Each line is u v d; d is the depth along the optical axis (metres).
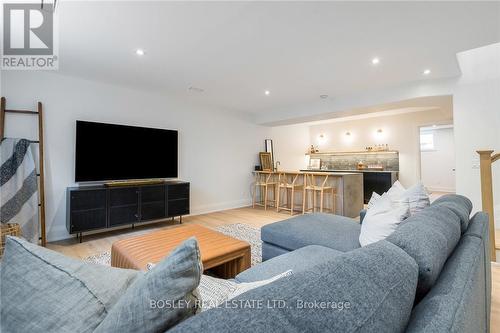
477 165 3.47
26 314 0.64
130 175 3.97
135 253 1.89
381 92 4.04
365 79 3.65
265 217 4.78
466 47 2.66
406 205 1.72
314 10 2.01
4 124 3.07
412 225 0.95
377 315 0.50
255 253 2.92
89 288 0.68
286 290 0.48
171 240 2.19
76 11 2.02
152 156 4.23
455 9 2.00
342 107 4.50
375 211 1.81
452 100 3.79
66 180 3.53
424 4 1.94
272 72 3.37
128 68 3.22
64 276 0.69
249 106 5.40
